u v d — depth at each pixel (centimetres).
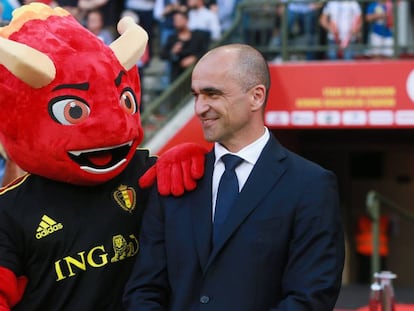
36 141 485
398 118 1241
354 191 1627
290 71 1268
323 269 441
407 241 1605
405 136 1551
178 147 486
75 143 482
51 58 486
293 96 1269
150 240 471
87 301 493
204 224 455
